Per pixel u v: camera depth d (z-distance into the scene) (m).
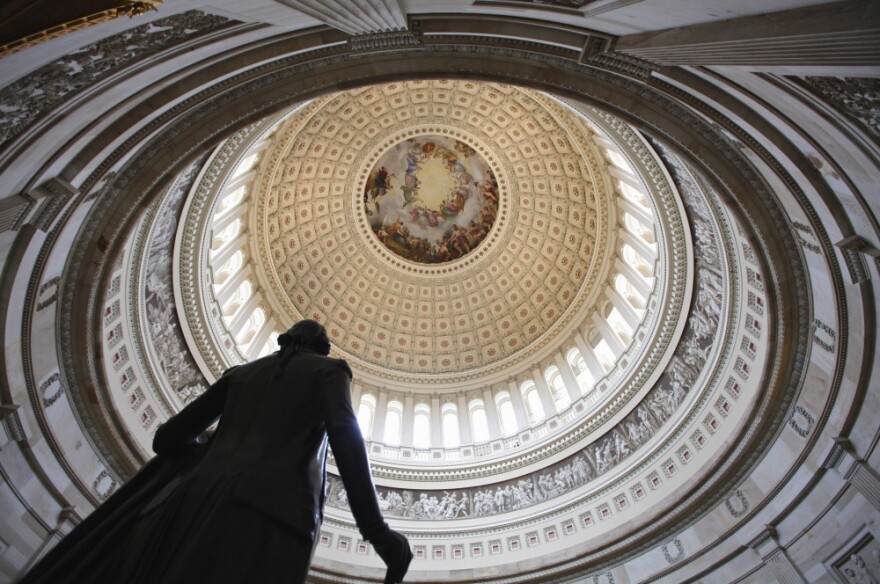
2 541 11.53
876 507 12.91
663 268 23.23
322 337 4.21
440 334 38.25
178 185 18.06
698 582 17.08
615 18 9.03
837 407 14.07
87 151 10.24
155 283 19.84
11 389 11.90
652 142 18.94
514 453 26.94
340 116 34.97
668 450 21.50
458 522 24.59
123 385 17.31
